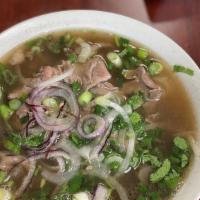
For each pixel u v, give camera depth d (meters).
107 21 0.40
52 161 0.35
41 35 0.40
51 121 0.36
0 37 0.38
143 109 0.37
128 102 0.37
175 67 0.38
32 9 0.43
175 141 0.36
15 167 0.35
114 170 0.35
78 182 0.35
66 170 0.35
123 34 0.40
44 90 0.37
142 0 0.44
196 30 0.43
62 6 0.44
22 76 0.39
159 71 0.39
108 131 0.35
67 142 0.35
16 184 0.35
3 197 0.34
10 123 0.37
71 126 0.36
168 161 0.35
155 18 0.44
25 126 0.36
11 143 0.35
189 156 0.35
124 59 0.39
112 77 0.39
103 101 0.36
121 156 0.35
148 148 0.36
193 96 0.37
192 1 0.44
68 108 0.36
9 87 0.38
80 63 0.39
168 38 0.38
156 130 0.37
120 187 0.35
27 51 0.40
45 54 0.40
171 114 0.37
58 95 0.37
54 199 0.34
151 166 0.35
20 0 0.44
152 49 0.39
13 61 0.39
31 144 0.35
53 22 0.40
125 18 0.39
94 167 0.35
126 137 0.35
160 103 0.38
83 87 0.37
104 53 0.40
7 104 0.37
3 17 0.43
